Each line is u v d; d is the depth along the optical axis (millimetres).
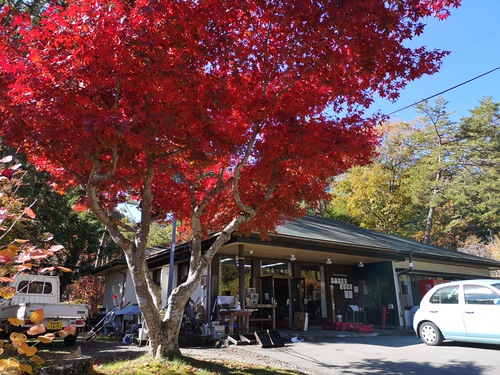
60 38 5180
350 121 7129
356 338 11875
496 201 30562
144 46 5094
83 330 16469
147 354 6844
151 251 18203
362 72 6305
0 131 5273
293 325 14352
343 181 33281
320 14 6105
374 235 19109
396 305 15492
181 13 5352
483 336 8914
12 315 11508
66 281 21531
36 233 16156
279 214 8555
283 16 6113
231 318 10938
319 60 6207
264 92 6859
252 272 14391
